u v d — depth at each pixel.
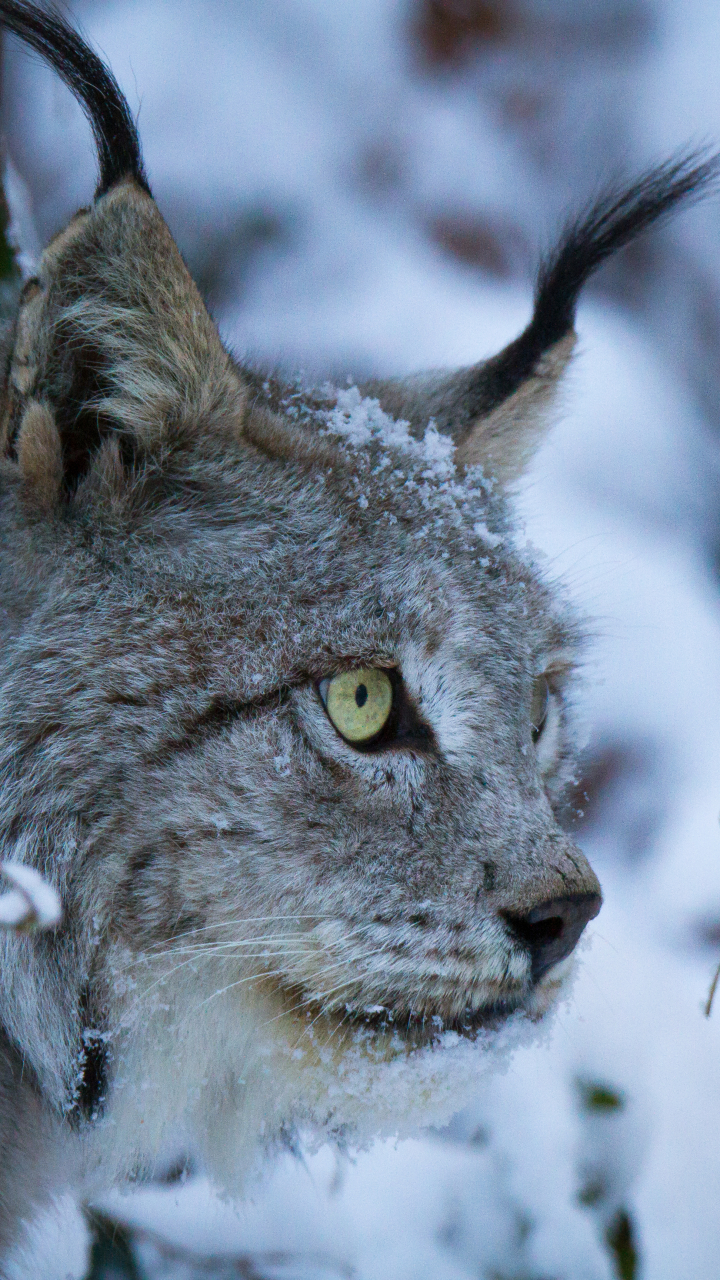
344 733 5.73
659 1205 7.16
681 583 11.54
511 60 14.48
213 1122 6.36
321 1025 5.76
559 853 5.93
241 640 5.63
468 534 6.38
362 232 13.07
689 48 14.85
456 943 5.67
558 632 6.91
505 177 13.73
